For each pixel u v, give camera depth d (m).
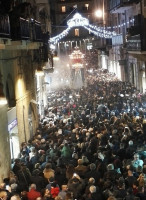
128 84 37.09
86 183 11.45
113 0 40.47
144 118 20.58
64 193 10.72
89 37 80.38
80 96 30.91
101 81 42.19
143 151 14.21
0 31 11.69
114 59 53.28
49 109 28.52
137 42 27.39
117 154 14.48
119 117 21.94
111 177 11.49
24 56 22.72
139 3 32.03
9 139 17.19
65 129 19.94
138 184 10.87
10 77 18.84
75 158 14.23
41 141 16.94
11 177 12.70
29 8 17.11
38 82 29.84
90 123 19.62
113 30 49.34
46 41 23.75
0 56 16.88
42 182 12.21
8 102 19.00
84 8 86.62
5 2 12.41
